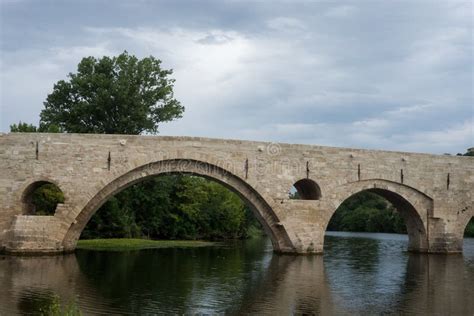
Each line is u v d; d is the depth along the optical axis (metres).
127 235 69.31
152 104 69.44
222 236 88.69
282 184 47.53
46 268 35.03
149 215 75.19
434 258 50.31
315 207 48.59
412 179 52.94
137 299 26.42
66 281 30.55
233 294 28.64
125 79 65.25
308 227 48.34
